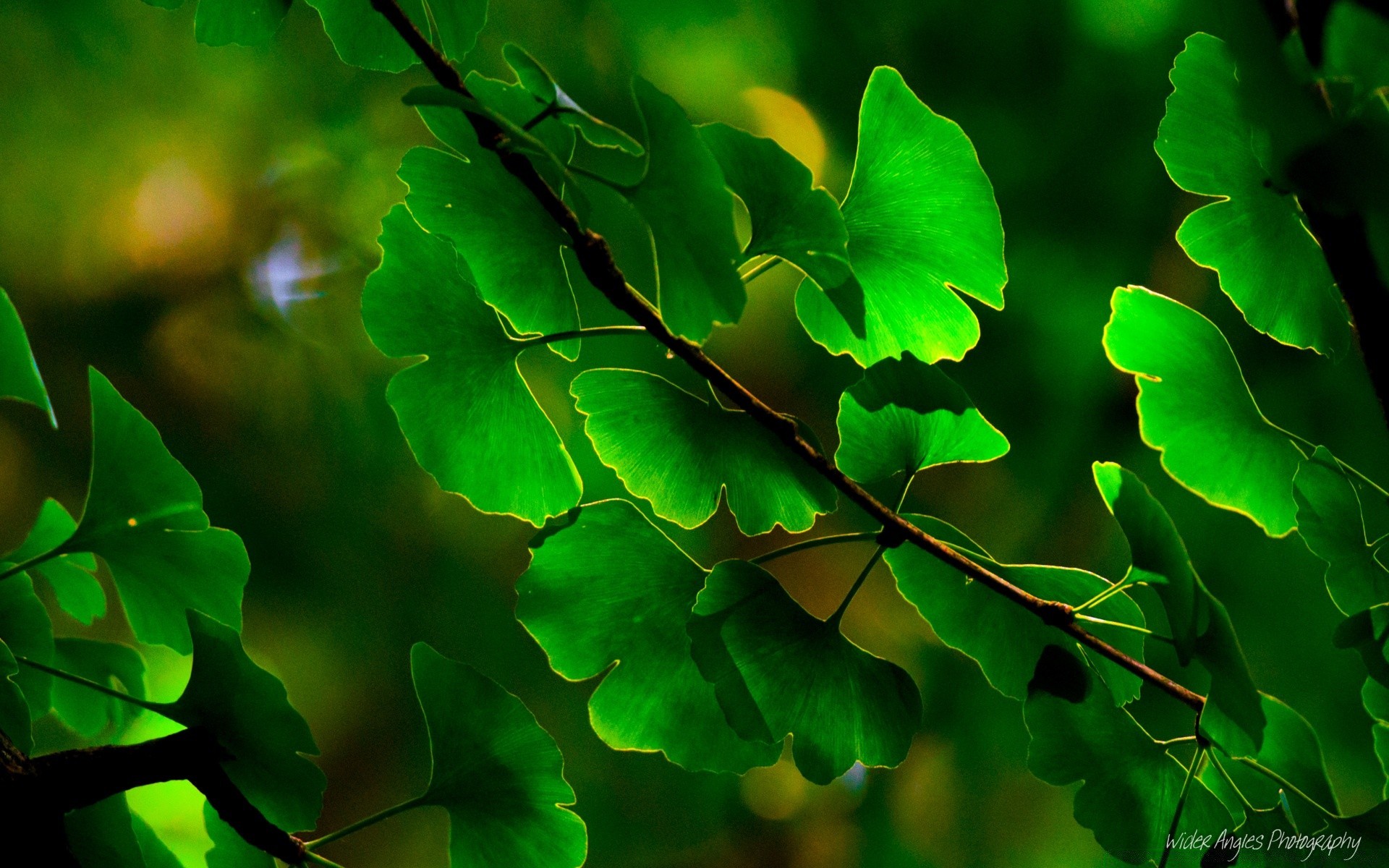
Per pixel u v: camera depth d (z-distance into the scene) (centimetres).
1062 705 152
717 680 150
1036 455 260
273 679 148
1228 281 153
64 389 252
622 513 152
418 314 151
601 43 259
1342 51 146
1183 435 153
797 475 151
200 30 152
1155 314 153
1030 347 257
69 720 154
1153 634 150
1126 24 249
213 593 151
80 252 250
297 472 263
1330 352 153
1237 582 237
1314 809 151
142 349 258
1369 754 233
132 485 150
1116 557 257
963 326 152
